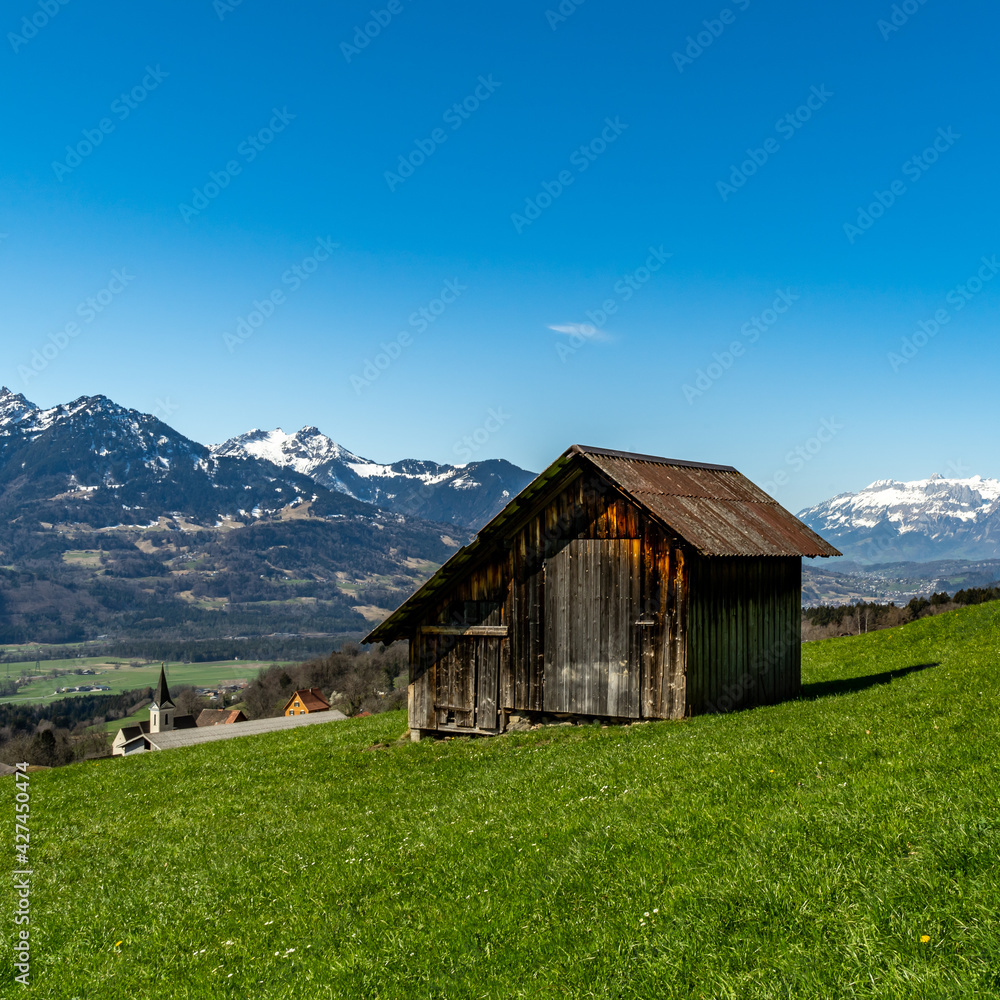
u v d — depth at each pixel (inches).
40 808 1059.9
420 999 360.8
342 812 793.6
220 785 1040.2
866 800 449.4
